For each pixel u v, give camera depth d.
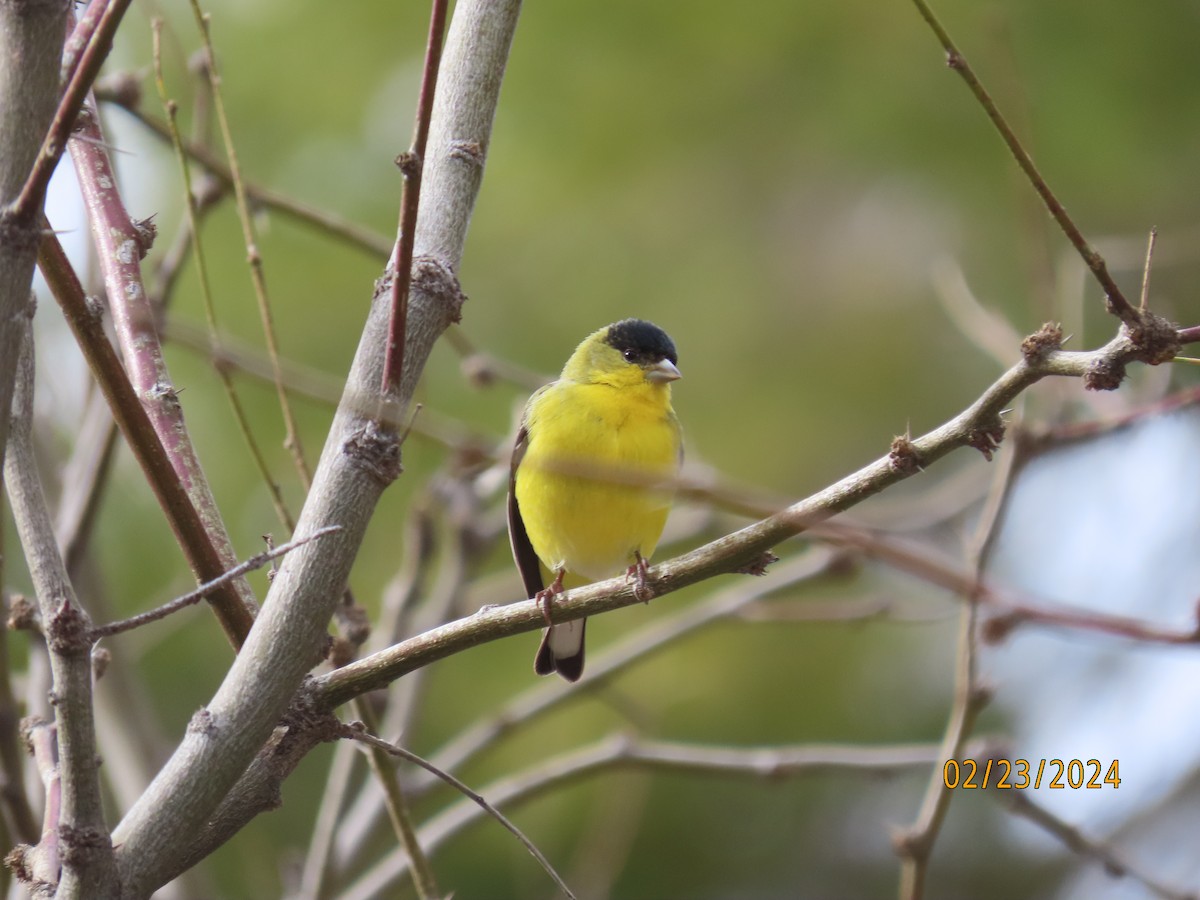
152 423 5.39
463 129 5.49
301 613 4.82
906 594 13.81
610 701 9.77
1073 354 4.54
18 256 4.23
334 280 13.17
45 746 5.30
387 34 13.77
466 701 13.20
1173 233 13.26
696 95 14.27
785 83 14.28
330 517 4.91
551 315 13.98
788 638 13.81
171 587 12.09
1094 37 13.63
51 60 4.38
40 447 8.92
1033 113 13.55
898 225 14.34
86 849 4.41
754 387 14.24
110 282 5.71
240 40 13.73
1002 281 13.91
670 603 13.73
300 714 5.09
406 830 6.43
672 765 8.75
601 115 14.20
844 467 14.09
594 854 11.29
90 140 5.21
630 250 14.26
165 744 8.85
